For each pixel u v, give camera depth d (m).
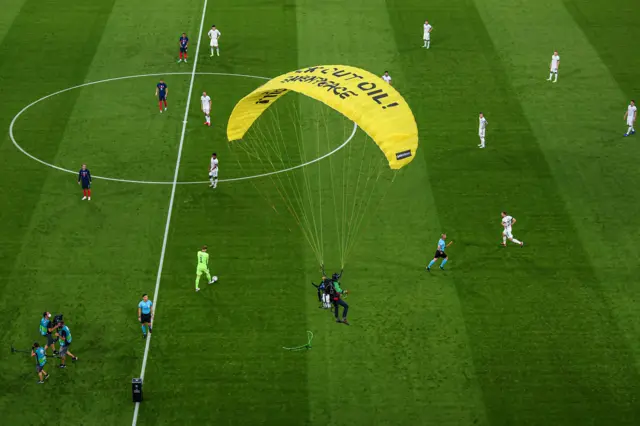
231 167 54.69
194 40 67.81
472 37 68.56
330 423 38.56
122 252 47.78
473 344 42.44
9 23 68.94
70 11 70.88
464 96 61.91
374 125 41.25
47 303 44.31
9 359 41.22
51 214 50.38
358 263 47.34
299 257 47.69
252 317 43.81
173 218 50.34
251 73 64.12
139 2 72.62
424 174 54.28
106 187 52.66
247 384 40.31
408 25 69.94
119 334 42.72
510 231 48.25
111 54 65.88
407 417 38.88
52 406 39.09
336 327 43.31
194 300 44.78
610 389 40.28
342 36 68.44
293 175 54.12
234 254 47.81
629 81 63.88
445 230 49.75
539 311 44.34
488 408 39.31
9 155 55.16
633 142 57.59
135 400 39.25
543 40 68.44
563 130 58.66
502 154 56.19
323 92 42.09
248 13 71.31
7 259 46.94
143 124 58.50
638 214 51.22
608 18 71.31
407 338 42.72
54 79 62.84
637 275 46.66
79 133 57.44
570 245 48.72
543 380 40.66
